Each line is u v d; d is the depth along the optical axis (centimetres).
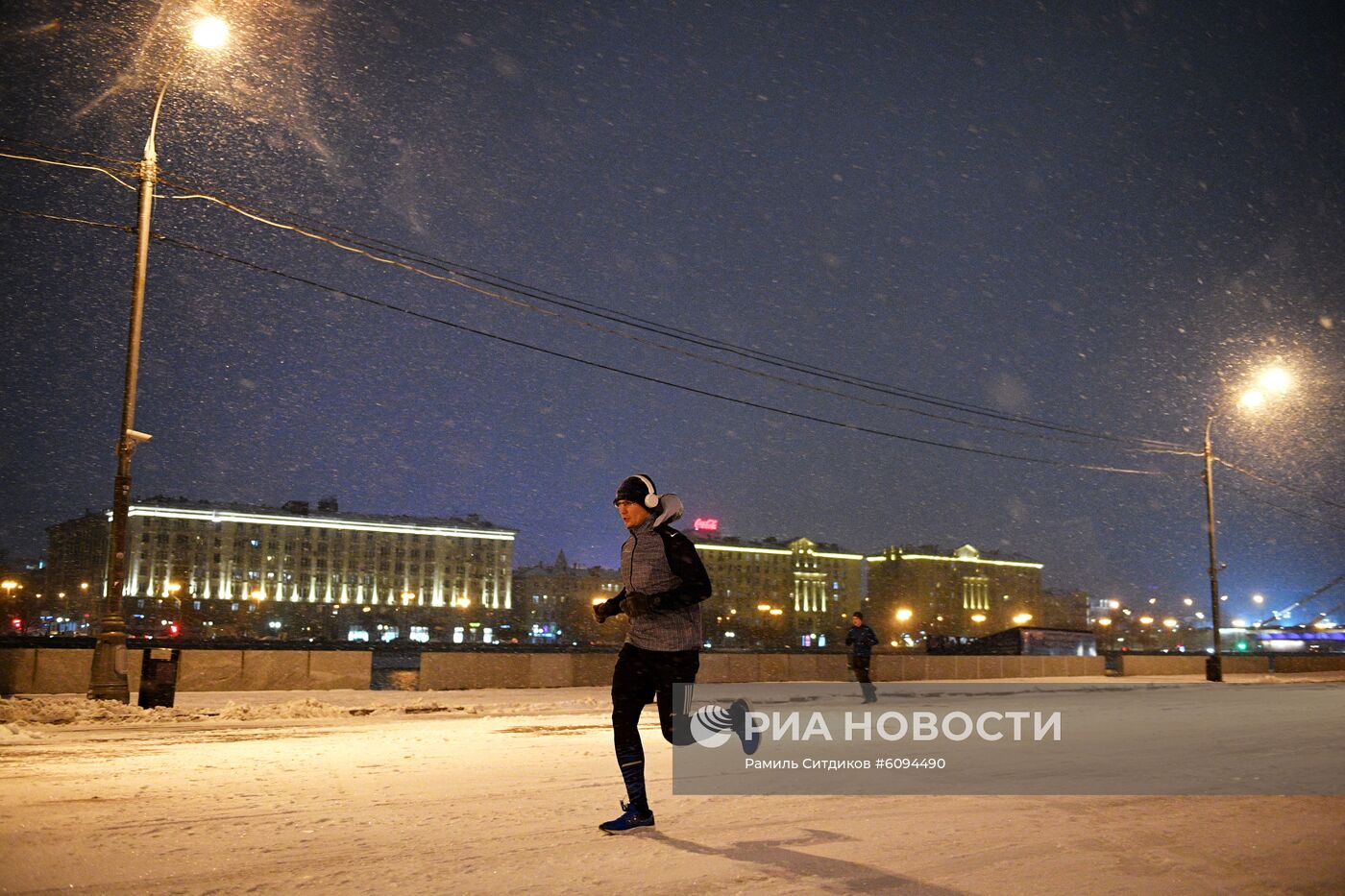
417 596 17062
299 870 494
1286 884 497
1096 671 4278
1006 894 465
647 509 594
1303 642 11169
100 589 15838
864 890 466
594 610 609
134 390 1883
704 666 3003
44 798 698
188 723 1552
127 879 475
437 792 743
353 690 2498
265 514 16188
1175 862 538
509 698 2366
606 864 510
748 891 461
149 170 1952
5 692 2062
